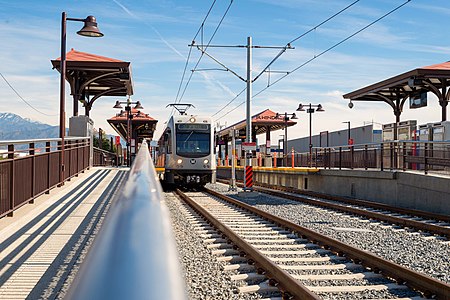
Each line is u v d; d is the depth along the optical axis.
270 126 50.38
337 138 43.28
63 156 16.12
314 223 13.12
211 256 8.55
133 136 54.81
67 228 9.23
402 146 19.20
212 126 25.52
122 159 52.41
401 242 10.16
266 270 7.15
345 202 19.39
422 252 9.13
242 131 51.19
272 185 30.62
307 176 26.20
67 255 7.16
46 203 12.26
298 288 5.80
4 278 5.98
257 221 13.33
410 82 22.45
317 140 48.59
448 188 14.64
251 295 6.25
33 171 11.84
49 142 13.81
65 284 5.76
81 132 22.91
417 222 11.93
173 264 0.77
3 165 9.25
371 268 7.52
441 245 9.89
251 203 18.98
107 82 27.89
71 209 11.49
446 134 22.41
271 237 10.59
